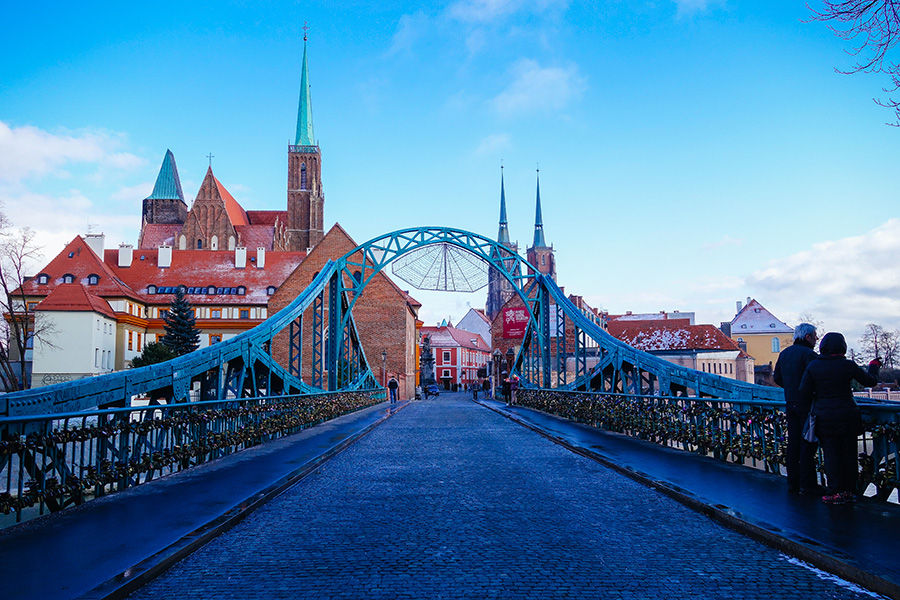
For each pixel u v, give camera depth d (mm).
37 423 6562
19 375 57906
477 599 4320
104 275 65875
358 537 5973
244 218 112750
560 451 13000
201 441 10766
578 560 5180
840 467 6766
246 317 69000
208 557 5332
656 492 8164
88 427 7348
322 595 4418
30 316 50531
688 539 5816
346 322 28875
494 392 56938
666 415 13070
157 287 70438
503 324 61875
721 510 6508
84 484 7180
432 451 13117
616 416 16562
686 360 62531
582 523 6484
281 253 74250
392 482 9117
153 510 6820
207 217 97812
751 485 8047
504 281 143750
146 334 67812
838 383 6754
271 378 17000
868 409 6945
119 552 5160
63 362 55625
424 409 33594
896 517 6160
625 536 5941
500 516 6828
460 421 22953
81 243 67500
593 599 4305
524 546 5617
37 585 4348
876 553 4930
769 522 5953
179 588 4559
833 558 4801
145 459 8719
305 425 18484
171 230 107125
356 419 22766
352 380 34062
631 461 10570
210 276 71562
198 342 57719
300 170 109312
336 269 28203
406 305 55562
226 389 13969
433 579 4730
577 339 23797
